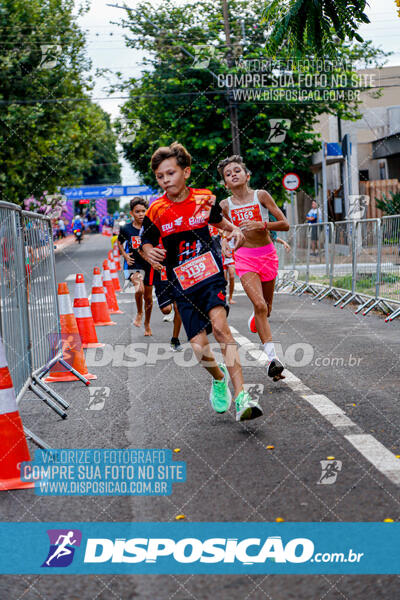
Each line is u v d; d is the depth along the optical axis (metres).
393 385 6.36
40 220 6.51
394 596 2.71
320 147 27.22
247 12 26.55
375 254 12.32
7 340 4.91
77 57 31.98
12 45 30.91
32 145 32.38
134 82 28.31
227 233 5.26
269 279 6.51
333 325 10.80
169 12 27.95
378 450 4.42
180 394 6.41
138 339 10.09
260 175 26.94
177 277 5.17
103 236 66.38
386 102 35.94
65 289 7.49
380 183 29.28
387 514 3.44
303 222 36.12
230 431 5.03
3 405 4.23
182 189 5.09
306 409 5.56
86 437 5.10
